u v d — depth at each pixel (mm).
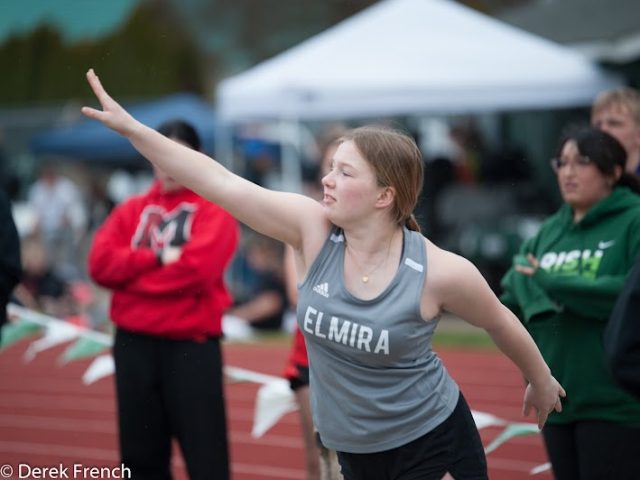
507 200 29375
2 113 44625
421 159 7008
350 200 6750
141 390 10578
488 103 24469
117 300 10633
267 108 25062
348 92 24750
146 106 40906
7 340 14516
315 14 57594
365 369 6855
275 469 14789
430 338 6969
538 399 7477
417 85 24625
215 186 6855
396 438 7031
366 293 6797
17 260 10789
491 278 28156
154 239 10750
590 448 8938
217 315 10680
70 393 21500
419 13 25000
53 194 34188
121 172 39562
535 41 24703
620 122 11438
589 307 8844
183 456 10586
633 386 6547
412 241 6875
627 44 24906
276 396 12391
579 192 9312
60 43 56188
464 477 7223
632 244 8938
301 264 7207
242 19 58188
